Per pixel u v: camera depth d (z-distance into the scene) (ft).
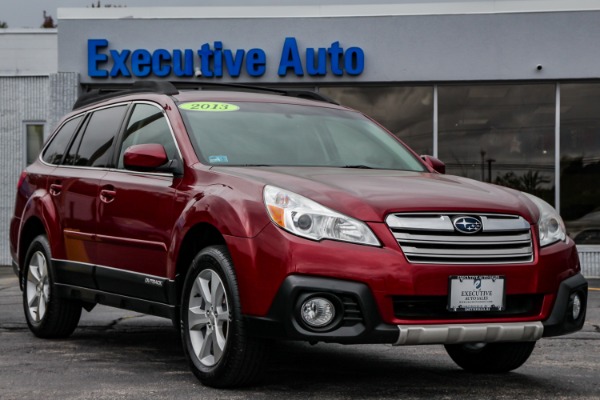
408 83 57.31
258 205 16.92
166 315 19.49
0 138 64.34
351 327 16.17
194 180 19.01
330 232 16.33
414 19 56.54
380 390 17.74
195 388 17.69
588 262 56.03
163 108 21.47
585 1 55.88
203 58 56.75
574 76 56.08
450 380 19.03
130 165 19.62
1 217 64.08
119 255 21.16
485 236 16.97
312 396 17.01
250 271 16.62
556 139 56.59
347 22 56.70
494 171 57.00
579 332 27.04
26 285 25.44
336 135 21.93
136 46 57.26
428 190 17.60
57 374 19.25
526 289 17.10
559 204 56.59
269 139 20.77
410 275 16.20
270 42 56.80
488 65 56.49
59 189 24.12
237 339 16.88
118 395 17.01
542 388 18.22
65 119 26.61
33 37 64.18
